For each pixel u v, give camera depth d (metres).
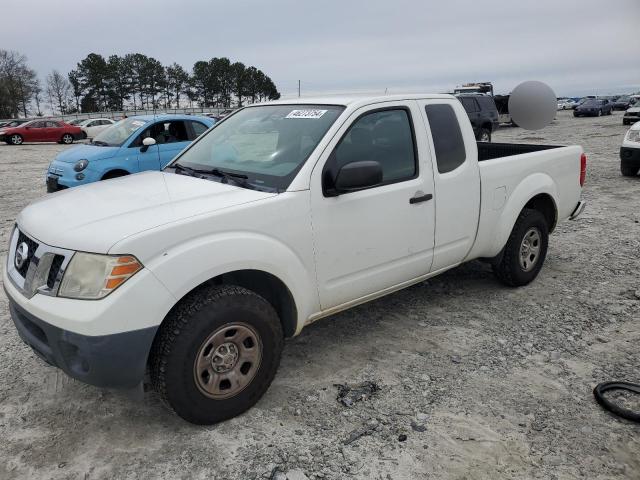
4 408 3.10
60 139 30.44
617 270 5.38
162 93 96.12
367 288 3.59
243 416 2.99
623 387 3.23
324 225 3.21
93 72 87.06
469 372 3.46
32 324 2.79
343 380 3.38
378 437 2.82
